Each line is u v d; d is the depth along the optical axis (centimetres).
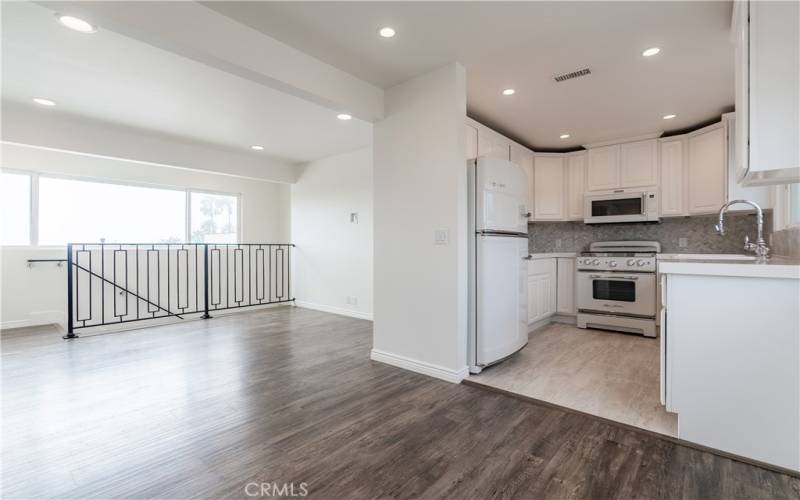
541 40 231
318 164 572
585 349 346
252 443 183
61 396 239
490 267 279
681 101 327
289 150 513
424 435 191
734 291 169
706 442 176
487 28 217
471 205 280
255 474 158
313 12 203
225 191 600
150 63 262
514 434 192
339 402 231
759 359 164
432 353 276
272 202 663
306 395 241
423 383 262
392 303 302
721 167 356
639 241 444
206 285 520
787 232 238
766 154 155
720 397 172
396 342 300
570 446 180
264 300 645
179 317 524
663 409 219
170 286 547
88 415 212
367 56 251
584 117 366
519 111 351
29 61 259
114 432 193
